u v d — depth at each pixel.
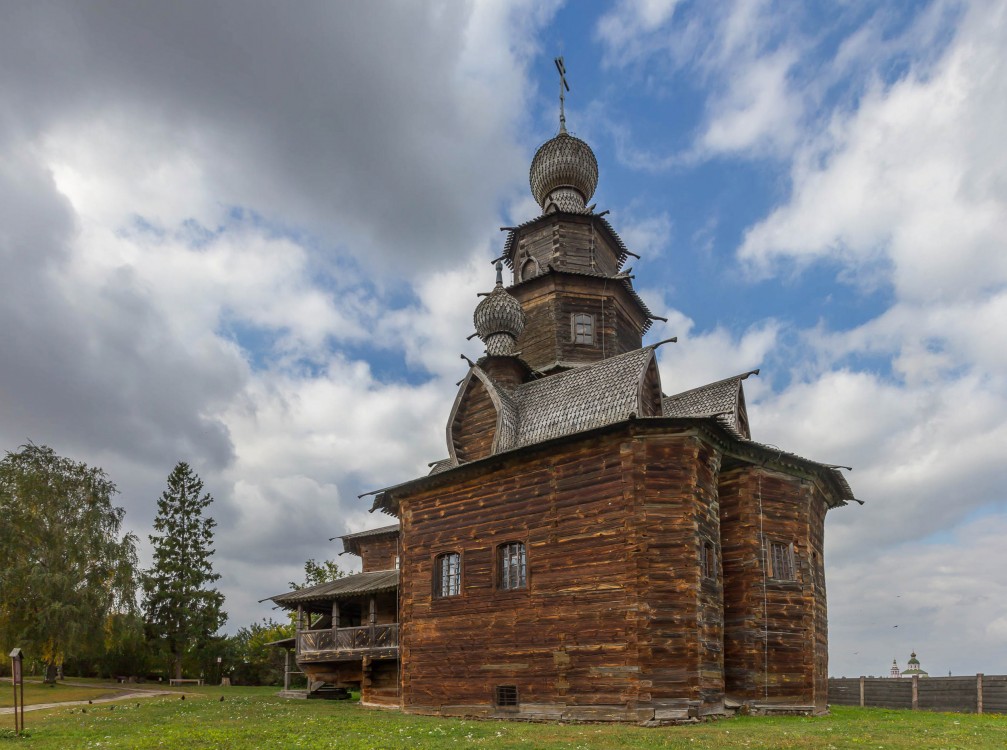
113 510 52.47
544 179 38.94
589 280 34.62
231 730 18.69
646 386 26.23
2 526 46.66
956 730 18.50
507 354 31.39
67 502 50.03
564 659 21.73
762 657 23.11
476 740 16.30
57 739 17.72
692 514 21.36
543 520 23.48
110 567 49.88
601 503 22.14
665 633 20.41
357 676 32.09
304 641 33.12
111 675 63.62
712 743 15.41
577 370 27.86
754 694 22.81
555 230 36.25
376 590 31.08
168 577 67.69
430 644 25.83
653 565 20.91
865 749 14.56
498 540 24.62
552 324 33.88
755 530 24.17
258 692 46.25
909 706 30.05
